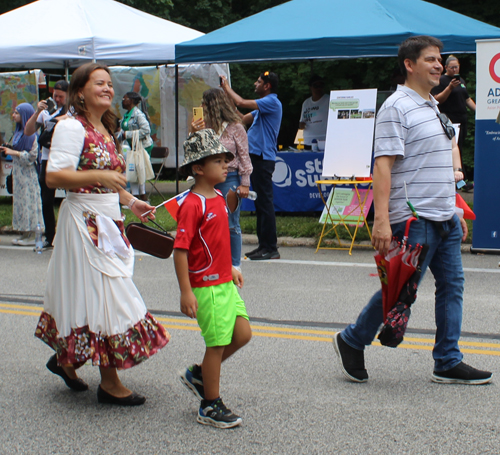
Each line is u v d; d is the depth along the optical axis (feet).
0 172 11.96
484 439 10.67
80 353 11.55
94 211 11.68
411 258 11.97
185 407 12.22
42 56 35.76
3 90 44.91
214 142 11.17
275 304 19.44
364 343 13.21
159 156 45.37
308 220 33.86
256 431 11.10
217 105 20.52
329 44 28.86
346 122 27.84
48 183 11.38
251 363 14.51
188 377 11.93
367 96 27.66
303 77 61.00
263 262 25.73
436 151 12.57
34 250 28.60
